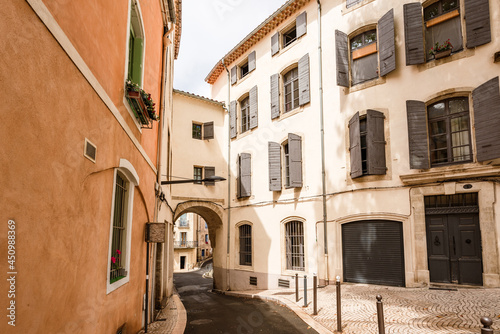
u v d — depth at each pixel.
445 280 10.36
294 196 14.86
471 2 10.46
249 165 17.55
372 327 6.62
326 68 14.02
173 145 17.72
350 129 12.56
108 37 4.52
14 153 2.38
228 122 19.62
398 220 11.30
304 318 7.96
